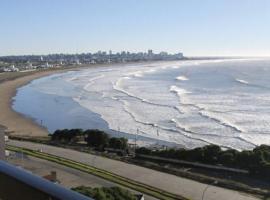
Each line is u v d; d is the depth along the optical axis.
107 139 44.16
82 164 34.91
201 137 48.62
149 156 39.56
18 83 132.62
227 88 100.19
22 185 2.75
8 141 43.47
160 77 143.00
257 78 127.62
